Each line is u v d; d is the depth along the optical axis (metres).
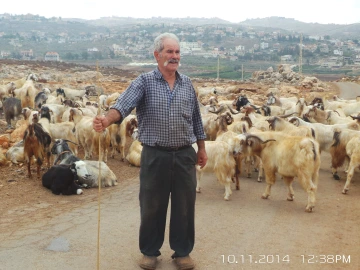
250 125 7.49
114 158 7.60
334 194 5.62
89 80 24.34
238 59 79.69
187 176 3.17
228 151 5.25
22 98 11.98
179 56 3.03
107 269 3.36
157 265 3.44
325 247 3.89
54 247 3.76
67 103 9.87
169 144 3.06
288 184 5.27
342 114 10.84
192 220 3.34
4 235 4.02
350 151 5.70
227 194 5.30
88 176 5.63
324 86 27.03
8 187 5.61
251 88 22.45
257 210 4.93
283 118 7.72
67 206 4.93
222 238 4.05
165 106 3.00
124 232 4.14
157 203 3.19
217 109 10.00
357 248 3.88
